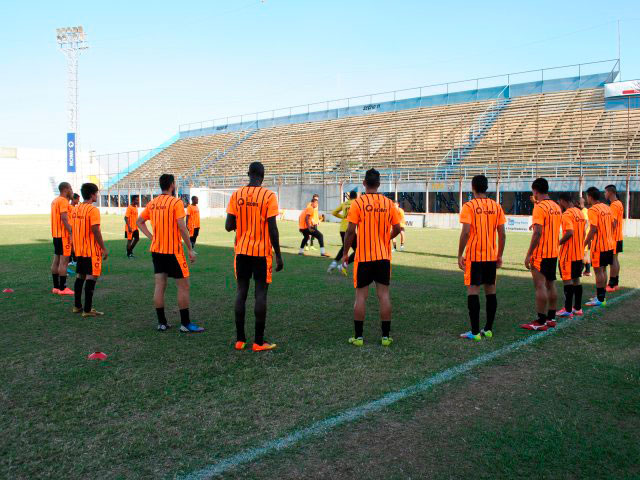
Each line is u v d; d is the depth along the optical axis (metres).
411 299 7.77
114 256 13.40
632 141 27.02
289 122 50.50
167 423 3.36
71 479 2.68
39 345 5.16
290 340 5.40
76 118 47.03
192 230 15.64
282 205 36.47
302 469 2.80
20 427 3.29
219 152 49.31
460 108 38.69
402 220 15.38
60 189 7.97
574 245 6.57
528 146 30.38
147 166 52.81
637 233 21.89
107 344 5.22
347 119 44.81
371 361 4.70
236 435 3.20
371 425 3.36
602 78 34.53
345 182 33.34
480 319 6.50
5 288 8.51
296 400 3.77
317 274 10.39
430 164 33.19
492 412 3.58
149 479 2.69
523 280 9.66
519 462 2.90
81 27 45.16
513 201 29.94
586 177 24.78
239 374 4.32
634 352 5.02
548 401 3.78
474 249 5.34
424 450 3.03
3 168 53.97
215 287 8.72
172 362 4.63
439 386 4.07
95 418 3.43
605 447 3.07
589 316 6.66
